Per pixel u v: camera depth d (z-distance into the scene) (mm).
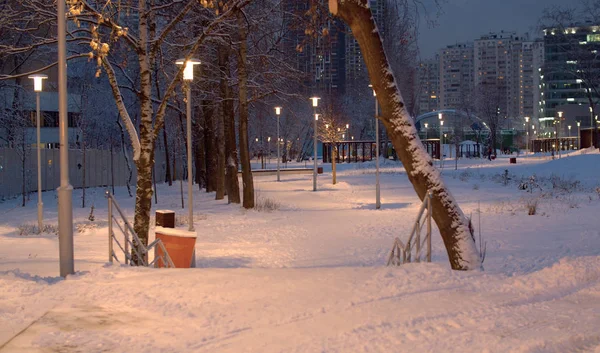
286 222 25047
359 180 50250
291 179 53375
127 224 12773
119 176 57062
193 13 22547
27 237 19922
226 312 7664
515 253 14875
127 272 10031
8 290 8602
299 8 17797
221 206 32031
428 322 7156
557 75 135000
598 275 9562
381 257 16234
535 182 38844
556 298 8461
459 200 32406
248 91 33562
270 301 8227
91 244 18328
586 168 48250
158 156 61531
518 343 6312
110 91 52750
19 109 39156
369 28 10617
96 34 12375
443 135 118625
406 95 69625
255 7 26656
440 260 15062
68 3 12852
